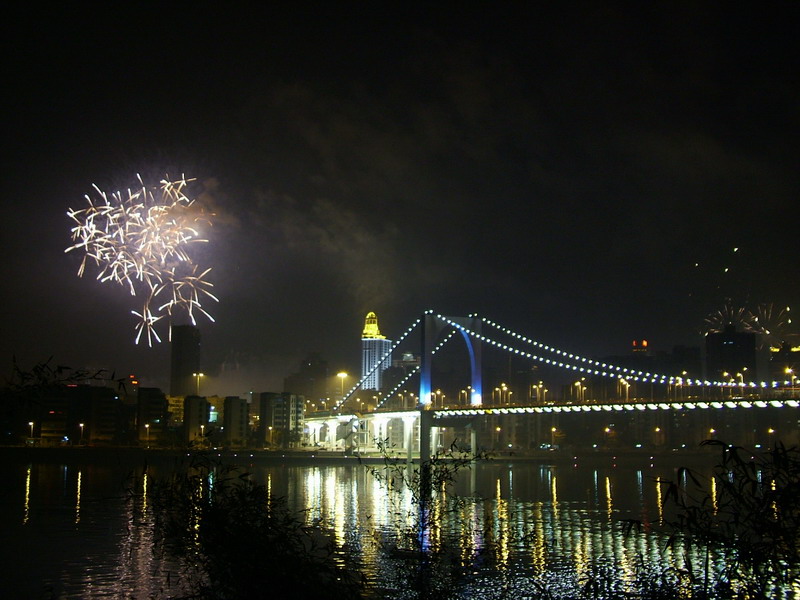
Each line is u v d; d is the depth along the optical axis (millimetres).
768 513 15977
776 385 118562
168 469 147250
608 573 48062
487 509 83000
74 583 46844
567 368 157125
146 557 53781
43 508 79250
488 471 160250
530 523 73188
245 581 17578
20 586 46188
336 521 68562
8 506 81000
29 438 191500
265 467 163750
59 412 198750
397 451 179750
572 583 45344
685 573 19141
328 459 177625
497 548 52688
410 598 36375
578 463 189375
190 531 18266
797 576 16234
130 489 19609
